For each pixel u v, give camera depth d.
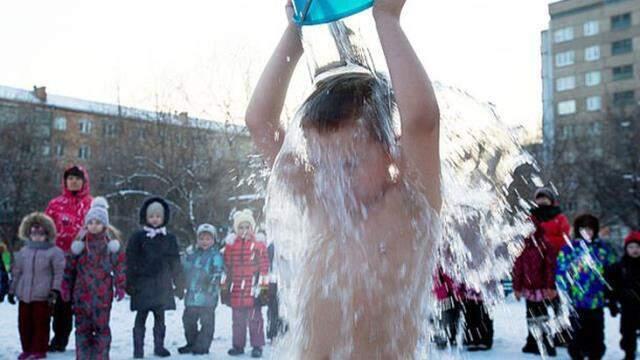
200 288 6.95
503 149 1.94
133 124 29.33
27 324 6.65
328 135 1.60
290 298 1.61
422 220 1.50
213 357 6.71
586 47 58.44
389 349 1.46
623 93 55.88
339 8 1.60
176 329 9.16
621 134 31.50
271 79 1.80
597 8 58.19
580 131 39.53
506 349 6.88
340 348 1.47
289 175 1.66
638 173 30.39
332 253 1.54
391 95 1.62
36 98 50.84
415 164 1.48
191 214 26.22
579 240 6.64
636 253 6.66
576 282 6.43
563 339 6.47
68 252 7.24
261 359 6.47
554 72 60.09
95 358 6.28
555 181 29.84
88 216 6.44
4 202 36.91
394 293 1.48
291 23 1.79
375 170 1.55
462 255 1.88
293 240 1.64
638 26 55.84
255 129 1.80
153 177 27.48
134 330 6.72
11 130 37.78
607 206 30.48
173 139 27.73
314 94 1.69
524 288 6.64
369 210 1.54
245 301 6.80
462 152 1.87
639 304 6.55
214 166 26.77
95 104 52.62
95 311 6.27
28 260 6.70
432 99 1.49
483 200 1.90
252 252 6.88
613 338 8.34
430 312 1.56
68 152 50.56
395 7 1.58
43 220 6.80
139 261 6.77
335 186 1.57
